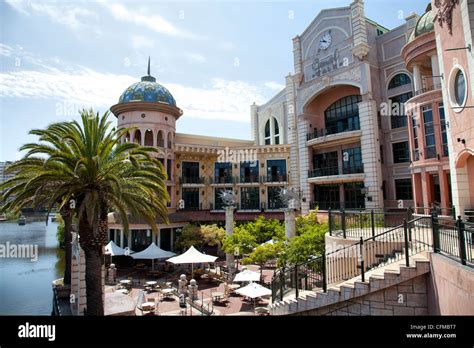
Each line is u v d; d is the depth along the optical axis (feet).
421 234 39.40
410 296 29.55
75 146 44.29
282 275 43.93
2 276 98.94
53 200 40.83
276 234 84.43
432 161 59.00
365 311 31.14
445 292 25.75
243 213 124.47
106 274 86.48
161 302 65.82
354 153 101.96
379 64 98.17
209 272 85.76
